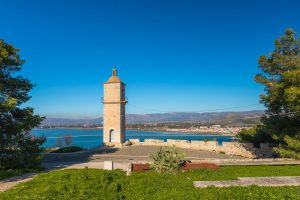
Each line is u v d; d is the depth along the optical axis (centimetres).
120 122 5056
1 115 2448
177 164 1952
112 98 5106
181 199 1286
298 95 2212
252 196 1258
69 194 1427
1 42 2528
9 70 2634
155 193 1438
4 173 2092
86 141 10969
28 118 2552
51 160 3472
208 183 1533
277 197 1237
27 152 2552
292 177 1653
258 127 3881
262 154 3384
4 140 2389
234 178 1645
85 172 1855
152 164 2003
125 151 4200
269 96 2708
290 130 2564
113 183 1596
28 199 1334
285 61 2659
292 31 2730
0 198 1366
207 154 3772
